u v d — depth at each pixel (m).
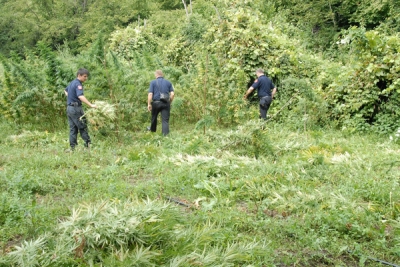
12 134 11.08
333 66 12.30
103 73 10.62
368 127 10.28
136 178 6.52
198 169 6.48
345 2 26.86
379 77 10.39
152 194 5.43
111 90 10.32
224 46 13.74
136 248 3.25
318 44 26.20
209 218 4.41
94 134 9.63
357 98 10.55
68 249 3.27
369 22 25.62
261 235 4.19
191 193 5.56
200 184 5.68
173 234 3.55
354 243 3.88
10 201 4.82
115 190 5.51
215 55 13.48
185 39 19.14
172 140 9.20
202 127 10.63
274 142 8.73
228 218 4.45
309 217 4.49
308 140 9.27
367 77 10.48
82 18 43.78
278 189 5.58
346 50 18.73
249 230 4.30
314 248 3.89
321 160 6.91
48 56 11.34
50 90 11.45
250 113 11.71
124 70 12.84
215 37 14.12
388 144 8.89
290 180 5.87
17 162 7.26
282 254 3.83
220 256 3.45
